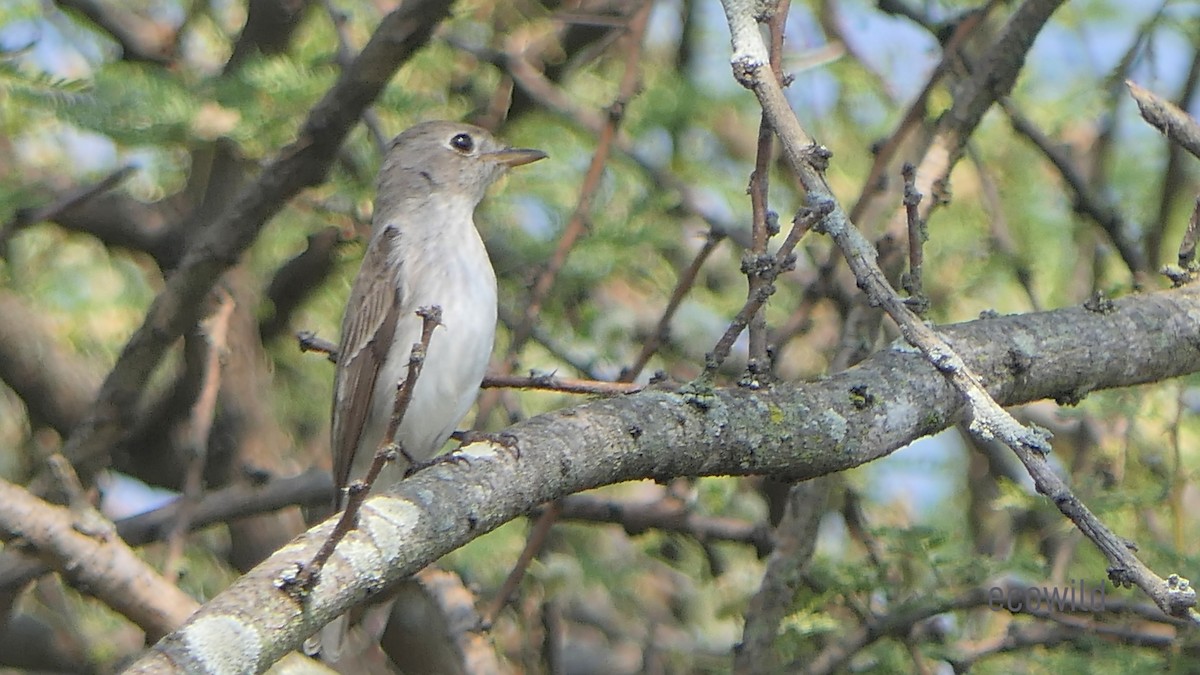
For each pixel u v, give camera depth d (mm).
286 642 5645
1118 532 10875
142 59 12344
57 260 13242
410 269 10164
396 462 10023
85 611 12969
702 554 13500
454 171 10727
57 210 10812
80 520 9125
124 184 12383
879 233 12133
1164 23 12953
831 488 10805
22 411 14312
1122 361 8117
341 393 10133
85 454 10609
